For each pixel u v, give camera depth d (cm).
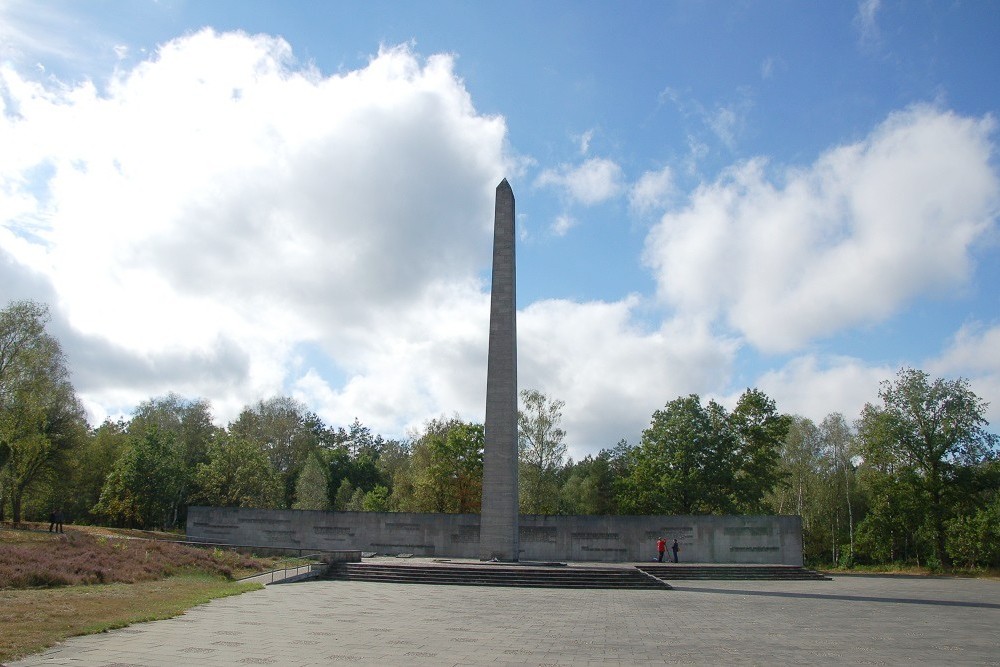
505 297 4275
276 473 8850
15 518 6091
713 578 4262
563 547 5219
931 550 7412
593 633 1989
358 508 8162
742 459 6625
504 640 1831
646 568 4275
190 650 1568
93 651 1530
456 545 5353
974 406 6316
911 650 1772
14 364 5478
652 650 1712
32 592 2355
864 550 7625
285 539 5650
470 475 6769
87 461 7488
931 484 6300
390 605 2600
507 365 4222
